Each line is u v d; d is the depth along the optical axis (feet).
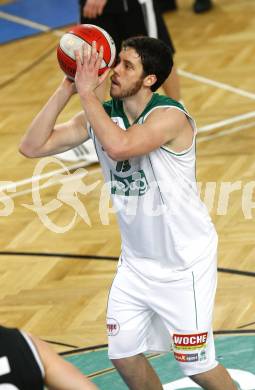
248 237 36.11
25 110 52.21
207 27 64.90
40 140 24.13
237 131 46.50
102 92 24.08
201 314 23.43
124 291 23.98
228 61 57.31
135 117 23.32
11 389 15.64
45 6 73.87
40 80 57.16
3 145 47.50
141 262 24.03
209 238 23.97
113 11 41.88
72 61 22.80
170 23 66.69
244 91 51.88
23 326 31.53
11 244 37.55
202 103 50.55
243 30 63.46
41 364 15.87
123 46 23.15
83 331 30.83
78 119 24.57
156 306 23.73
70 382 16.03
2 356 15.71
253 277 33.14
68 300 32.89
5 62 61.46
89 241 37.17
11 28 69.00
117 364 24.20
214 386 23.90
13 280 34.68
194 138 23.27
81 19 42.96
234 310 31.07
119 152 22.03
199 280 23.52
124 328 23.81
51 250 36.76
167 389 27.09
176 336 23.67
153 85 22.99
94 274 34.55
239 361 28.02
